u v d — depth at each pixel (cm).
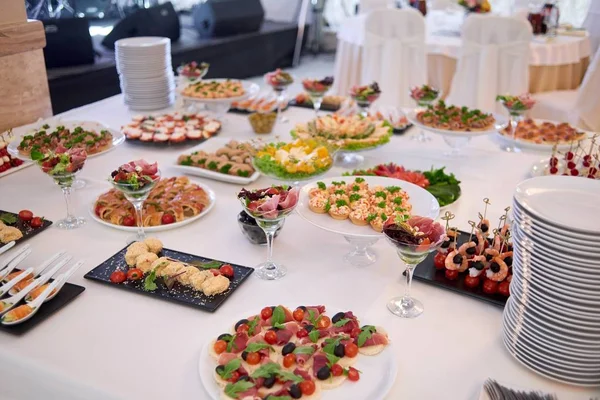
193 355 117
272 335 111
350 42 470
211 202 189
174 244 163
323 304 134
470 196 197
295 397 97
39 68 255
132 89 294
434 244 117
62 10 575
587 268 99
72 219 176
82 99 485
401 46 411
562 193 119
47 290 130
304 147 180
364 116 244
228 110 299
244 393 98
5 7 235
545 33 448
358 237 145
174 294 136
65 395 112
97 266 148
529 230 106
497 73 394
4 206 186
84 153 166
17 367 116
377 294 139
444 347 121
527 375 113
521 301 112
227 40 641
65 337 122
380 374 109
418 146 250
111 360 115
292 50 762
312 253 159
